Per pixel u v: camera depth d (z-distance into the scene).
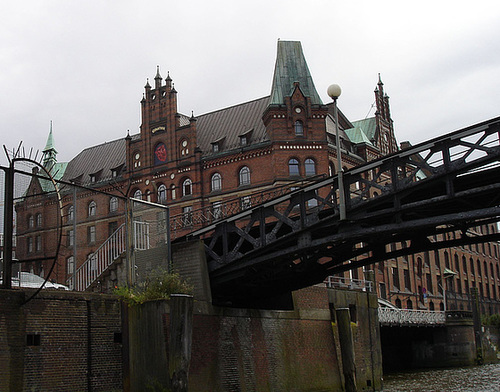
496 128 20.72
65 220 50.19
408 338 62.22
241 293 31.66
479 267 91.56
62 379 21.50
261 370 28.69
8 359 20.09
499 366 57.91
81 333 22.53
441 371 53.47
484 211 20.72
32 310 21.09
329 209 25.83
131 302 24.44
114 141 68.88
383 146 66.25
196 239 28.59
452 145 21.55
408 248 26.17
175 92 58.44
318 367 32.72
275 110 52.38
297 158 51.91
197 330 25.91
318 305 34.38
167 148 57.56
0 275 22.33
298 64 55.25
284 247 27.56
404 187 22.30
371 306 39.62
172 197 56.56
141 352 23.77
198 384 25.09
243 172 53.69
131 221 26.77
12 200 22.05
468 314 64.06
